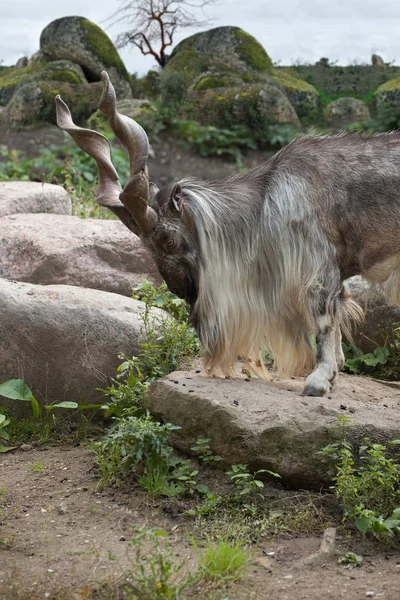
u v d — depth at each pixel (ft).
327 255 17.84
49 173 45.73
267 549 13.89
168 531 14.55
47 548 13.83
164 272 18.07
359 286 22.45
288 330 18.39
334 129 68.33
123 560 13.34
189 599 12.19
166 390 16.85
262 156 64.18
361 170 18.10
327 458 15.23
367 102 73.87
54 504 15.61
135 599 11.76
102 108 16.71
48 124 69.41
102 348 19.74
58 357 19.63
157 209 17.78
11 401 19.56
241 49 75.10
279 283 18.01
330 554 13.55
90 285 23.50
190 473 16.05
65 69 73.10
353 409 16.05
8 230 24.50
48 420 19.36
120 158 50.75
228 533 14.01
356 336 22.56
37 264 23.54
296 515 14.85
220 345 18.28
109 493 16.03
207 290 18.02
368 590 12.42
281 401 16.20
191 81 73.15
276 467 15.42
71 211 30.86
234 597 12.27
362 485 14.60
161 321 20.68
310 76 80.43
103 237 24.21
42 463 17.52
